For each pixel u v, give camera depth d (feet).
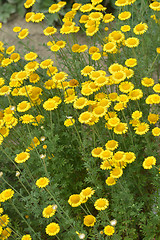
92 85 4.17
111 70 4.15
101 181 4.55
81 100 4.05
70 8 8.68
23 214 4.34
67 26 5.04
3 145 4.76
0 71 5.41
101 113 3.93
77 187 4.93
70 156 4.89
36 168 4.62
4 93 4.52
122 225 4.25
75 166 4.97
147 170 4.73
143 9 5.52
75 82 4.50
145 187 4.75
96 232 3.87
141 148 4.53
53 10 5.21
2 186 4.49
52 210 3.67
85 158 4.25
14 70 5.51
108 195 4.63
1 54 5.44
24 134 4.64
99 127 4.61
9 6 10.01
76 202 3.64
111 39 4.53
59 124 4.73
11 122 4.35
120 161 3.76
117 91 5.00
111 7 8.36
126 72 4.24
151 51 5.33
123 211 3.96
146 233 4.08
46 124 4.86
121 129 3.98
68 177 4.78
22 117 4.30
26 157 4.01
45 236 4.55
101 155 3.79
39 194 4.10
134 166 4.33
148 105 4.74
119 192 4.08
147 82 4.24
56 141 4.67
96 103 4.16
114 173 3.74
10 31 9.51
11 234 4.09
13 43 8.79
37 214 4.09
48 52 7.61
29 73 4.55
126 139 4.56
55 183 4.39
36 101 4.71
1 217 3.91
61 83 4.43
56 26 8.93
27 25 9.41
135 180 4.44
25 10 9.95
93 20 4.94
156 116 4.05
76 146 4.83
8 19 10.04
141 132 3.95
